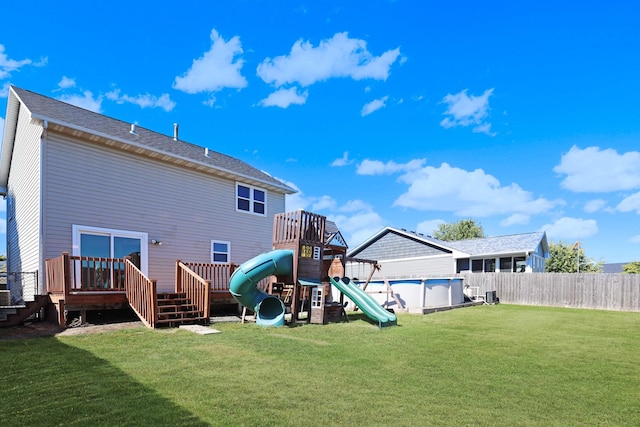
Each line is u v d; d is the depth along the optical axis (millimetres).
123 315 10703
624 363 6520
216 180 14344
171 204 12766
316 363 6125
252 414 3943
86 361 5820
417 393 4785
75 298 8844
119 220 11328
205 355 6441
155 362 5891
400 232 26734
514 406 4430
